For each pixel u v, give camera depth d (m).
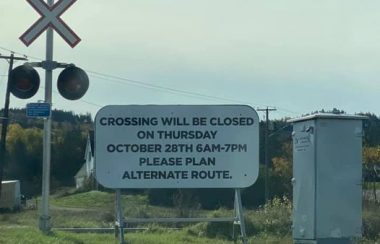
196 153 12.66
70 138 96.88
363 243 17.34
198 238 22.22
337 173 11.29
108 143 12.59
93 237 17.86
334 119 11.32
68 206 65.25
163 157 12.64
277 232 22.58
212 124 12.69
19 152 86.44
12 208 63.94
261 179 54.28
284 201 30.12
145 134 12.64
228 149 12.68
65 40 14.71
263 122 63.19
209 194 52.12
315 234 11.24
